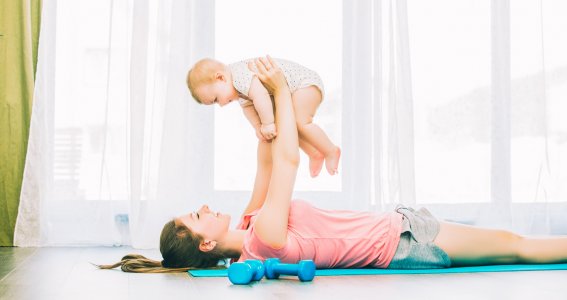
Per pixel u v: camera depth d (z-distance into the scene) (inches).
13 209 130.3
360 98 146.3
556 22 155.9
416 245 86.4
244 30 146.0
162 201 131.9
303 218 85.2
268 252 82.9
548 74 156.2
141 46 133.3
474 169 152.0
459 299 65.8
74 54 135.7
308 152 95.7
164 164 132.9
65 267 93.1
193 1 141.2
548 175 152.7
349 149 146.7
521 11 154.9
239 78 88.7
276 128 85.4
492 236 89.5
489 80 153.3
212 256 86.6
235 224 139.9
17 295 67.7
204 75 90.4
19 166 130.7
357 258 86.2
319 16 149.6
